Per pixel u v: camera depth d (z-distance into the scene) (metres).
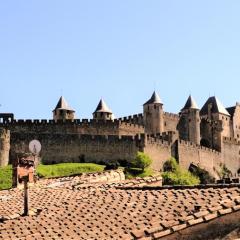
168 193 17.58
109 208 17.30
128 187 21.47
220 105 181.00
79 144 121.00
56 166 112.94
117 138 122.31
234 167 163.62
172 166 126.50
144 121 153.00
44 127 126.50
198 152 142.38
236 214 12.51
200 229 12.59
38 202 21.48
